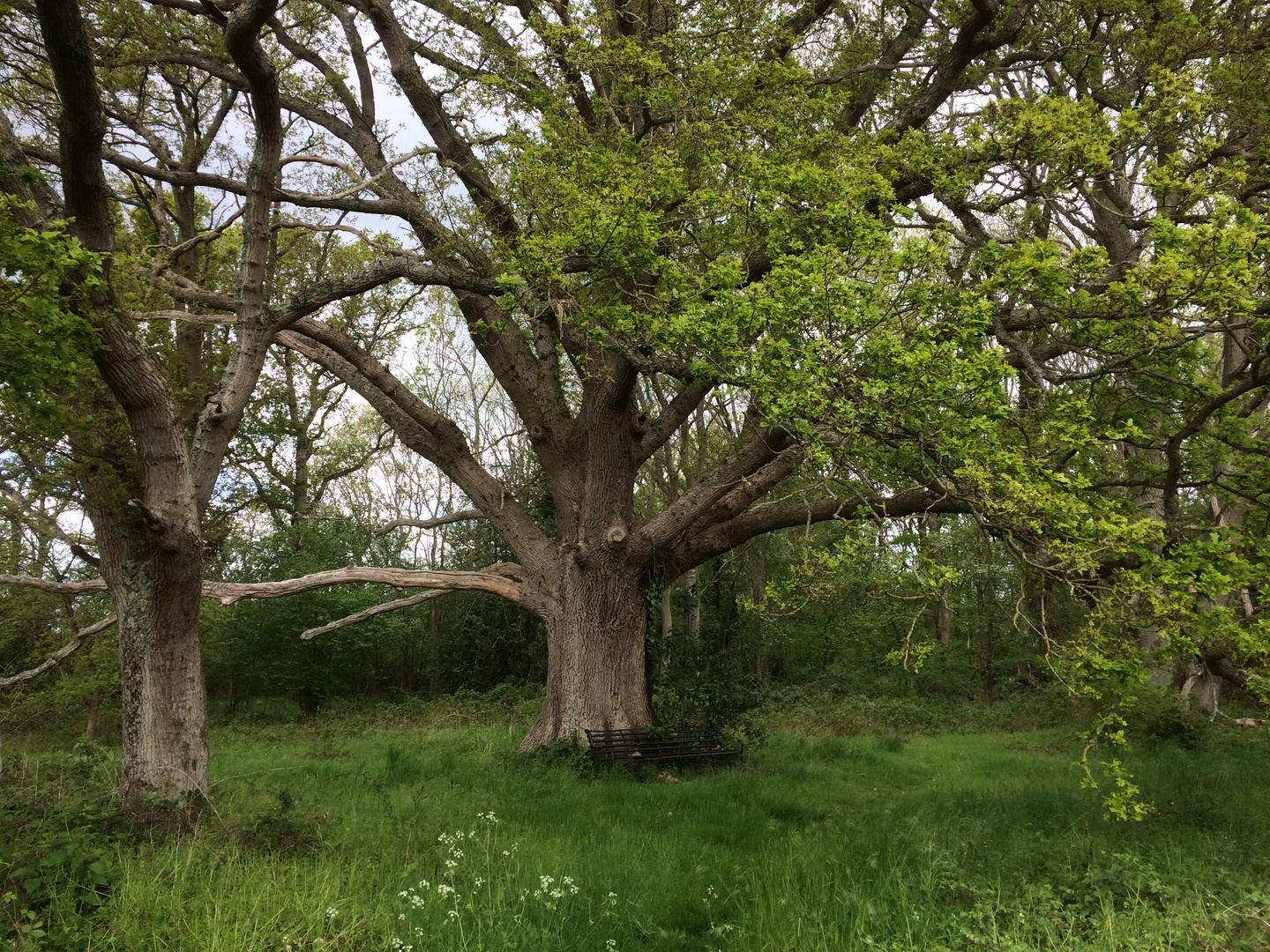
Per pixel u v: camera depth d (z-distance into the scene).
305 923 5.14
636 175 9.95
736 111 11.66
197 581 8.72
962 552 14.92
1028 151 10.33
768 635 30.02
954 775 12.97
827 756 15.24
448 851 6.85
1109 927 4.99
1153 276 7.34
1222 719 17.36
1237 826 8.49
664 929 5.71
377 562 28.64
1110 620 6.96
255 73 9.12
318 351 14.81
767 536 28.92
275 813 7.32
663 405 17.41
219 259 17.97
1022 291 8.74
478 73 12.66
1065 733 18.66
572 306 10.74
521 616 27.02
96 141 8.01
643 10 13.02
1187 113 9.73
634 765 12.60
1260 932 4.97
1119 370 9.23
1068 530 6.69
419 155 12.62
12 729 19.30
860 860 7.00
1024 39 13.13
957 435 6.95
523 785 10.59
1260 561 7.89
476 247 12.00
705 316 7.89
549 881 5.74
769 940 5.26
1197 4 12.27
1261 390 10.41
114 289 8.38
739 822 8.77
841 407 6.74
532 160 10.71
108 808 7.01
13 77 11.62
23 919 4.95
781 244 9.31
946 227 9.77
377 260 10.89
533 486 22.95
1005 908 5.42
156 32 12.03
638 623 14.56
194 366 16.58
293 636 24.38
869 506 7.37
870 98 14.12
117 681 18.45
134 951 4.71
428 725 20.97
